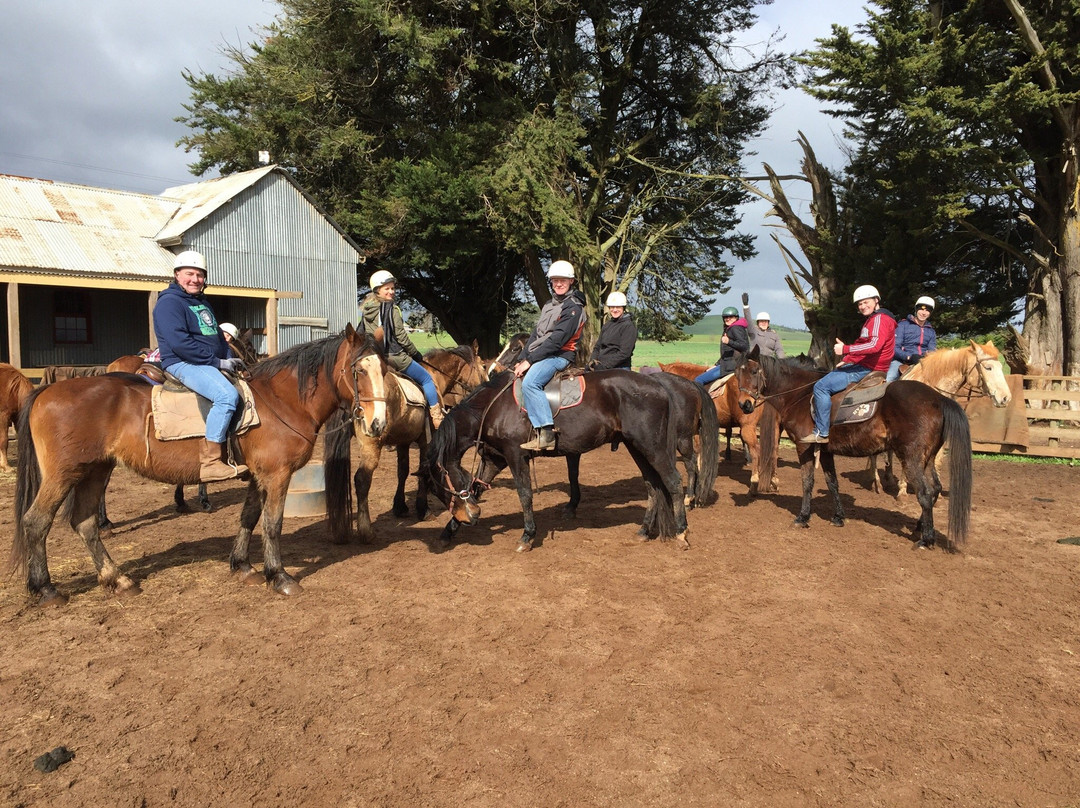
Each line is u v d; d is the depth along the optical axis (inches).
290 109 1074.7
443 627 197.5
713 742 142.2
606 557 264.1
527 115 1006.4
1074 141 655.1
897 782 130.5
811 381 307.3
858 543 285.6
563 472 454.9
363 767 133.3
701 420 301.4
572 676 169.2
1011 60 706.2
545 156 979.3
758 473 382.9
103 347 801.6
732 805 123.6
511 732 145.1
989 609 215.0
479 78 1091.3
